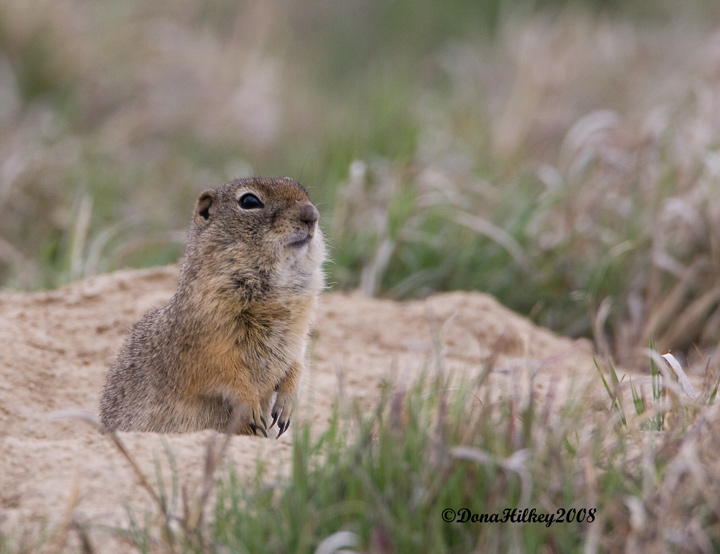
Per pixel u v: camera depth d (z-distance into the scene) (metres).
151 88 21.00
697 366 10.69
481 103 19.05
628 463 6.41
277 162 18.11
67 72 20.95
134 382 8.57
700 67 18.83
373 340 11.05
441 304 11.48
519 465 5.96
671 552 5.64
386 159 15.38
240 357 8.24
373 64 25.36
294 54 25.58
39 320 10.52
